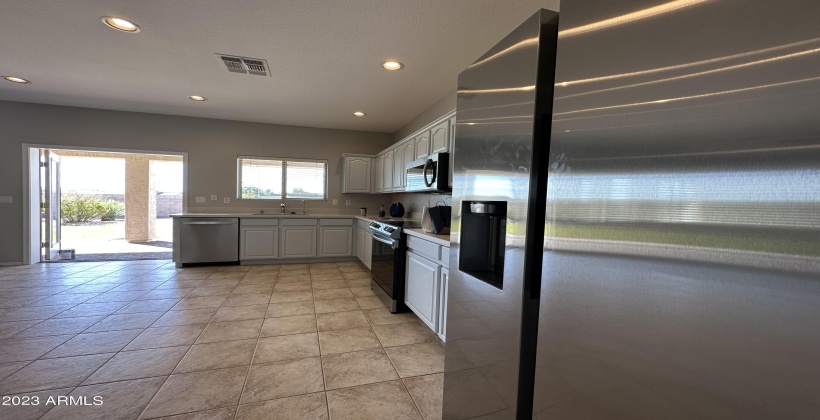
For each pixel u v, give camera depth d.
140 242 7.26
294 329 2.68
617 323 0.66
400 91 3.60
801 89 0.42
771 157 0.44
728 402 0.49
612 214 0.67
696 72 0.52
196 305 3.16
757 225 0.46
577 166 0.76
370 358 2.25
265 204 5.44
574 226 0.77
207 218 4.71
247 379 1.96
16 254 4.58
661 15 0.58
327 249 5.25
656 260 0.58
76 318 2.78
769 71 0.45
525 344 1.00
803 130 0.42
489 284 1.18
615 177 0.66
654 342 0.59
